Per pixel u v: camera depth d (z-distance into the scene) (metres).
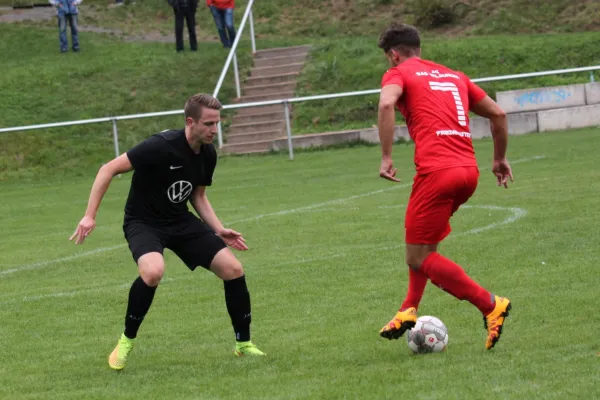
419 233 8.80
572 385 7.33
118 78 41.16
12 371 9.54
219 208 22.94
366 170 28.19
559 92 34.28
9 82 40.81
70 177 33.56
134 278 15.20
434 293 12.05
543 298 11.06
